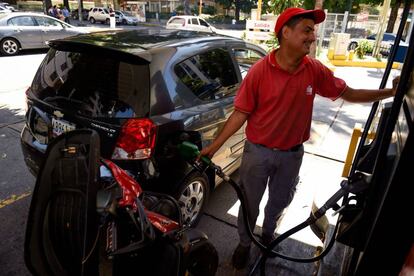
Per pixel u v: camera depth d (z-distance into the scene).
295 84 1.82
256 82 1.85
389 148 1.25
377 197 1.22
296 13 1.65
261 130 1.95
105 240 1.35
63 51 2.52
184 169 2.46
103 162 1.74
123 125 2.10
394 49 1.60
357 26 14.68
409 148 0.97
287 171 2.07
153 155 2.17
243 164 2.10
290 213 3.09
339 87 1.92
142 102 2.15
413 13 1.53
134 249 1.44
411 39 1.04
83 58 2.37
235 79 3.11
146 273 1.64
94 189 1.19
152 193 2.06
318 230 2.14
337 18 14.09
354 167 1.63
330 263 1.93
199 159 1.90
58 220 1.33
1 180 3.33
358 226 1.32
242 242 2.31
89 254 1.18
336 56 12.22
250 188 2.11
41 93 2.53
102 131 2.14
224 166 3.06
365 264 1.14
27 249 1.30
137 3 34.44
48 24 10.63
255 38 12.00
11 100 5.82
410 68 1.05
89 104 2.22
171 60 2.39
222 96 2.86
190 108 2.46
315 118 5.91
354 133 2.87
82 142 1.35
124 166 2.13
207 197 2.85
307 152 4.49
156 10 36.41
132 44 2.37
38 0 34.59
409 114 1.06
